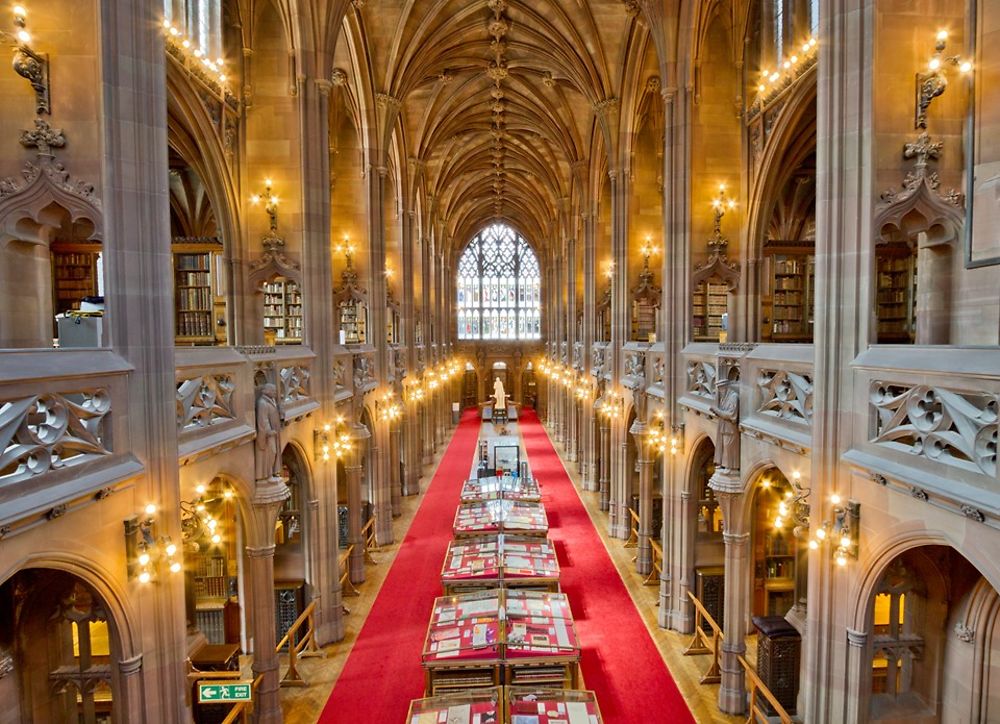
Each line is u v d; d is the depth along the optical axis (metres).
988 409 5.14
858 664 6.91
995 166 6.30
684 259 13.80
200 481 8.27
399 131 24.48
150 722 6.69
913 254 16.92
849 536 6.91
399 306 25.53
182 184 22.59
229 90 12.58
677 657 12.48
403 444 25.39
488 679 10.56
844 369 7.17
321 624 12.98
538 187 42.16
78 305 16.78
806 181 21.62
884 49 7.05
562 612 11.96
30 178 6.59
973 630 7.33
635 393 16.73
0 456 4.74
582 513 22.81
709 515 14.41
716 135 13.88
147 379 6.71
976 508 4.93
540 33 21.53
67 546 5.55
